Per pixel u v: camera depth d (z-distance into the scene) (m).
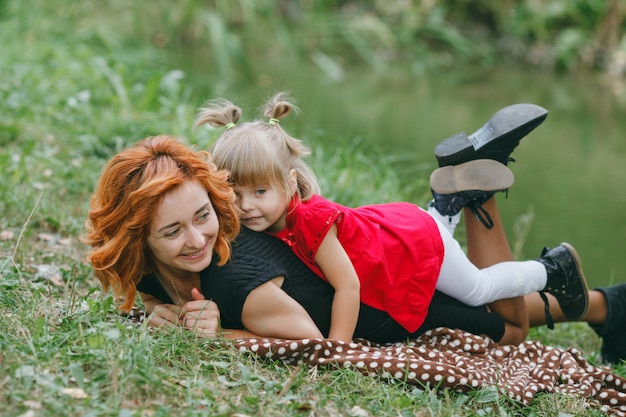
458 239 5.37
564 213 6.10
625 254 5.40
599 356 3.87
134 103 7.02
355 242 3.03
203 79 9.88
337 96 9.74
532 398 2.87
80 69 7.76
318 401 2.60
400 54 13.60
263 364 2.82
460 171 3.38
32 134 5.52
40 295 3.15
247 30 13.50
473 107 9.48
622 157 7.62
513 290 3.36
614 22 12.88
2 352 2.52
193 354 2.73
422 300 3.13
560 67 12.95
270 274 2.87
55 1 11.52
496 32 14.16
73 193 4.71
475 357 3.14
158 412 2.32
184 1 12.39
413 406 2.62
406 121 8.46
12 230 4.04
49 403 2.29
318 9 14.05
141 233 2.78
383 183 5.75
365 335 3.13
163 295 3.08
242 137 3.01
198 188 2.76
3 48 8.38
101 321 2.87
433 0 14.25
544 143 8.06
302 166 3.11
